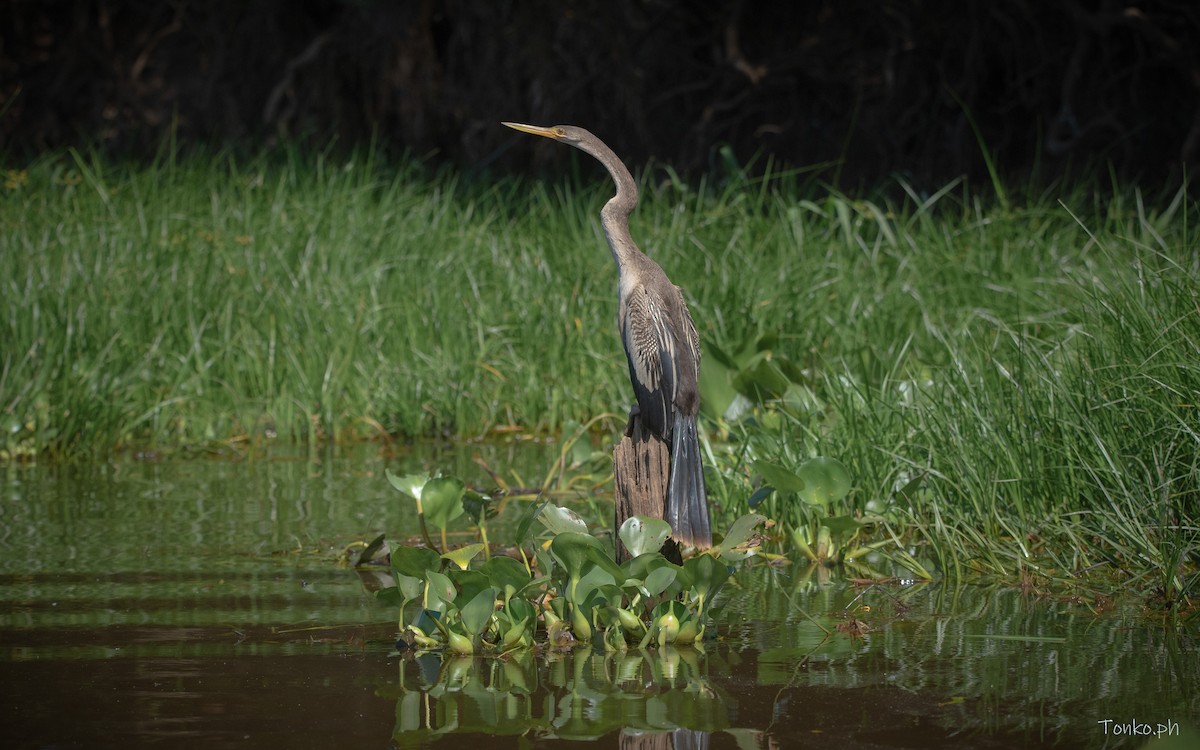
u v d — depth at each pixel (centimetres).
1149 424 812
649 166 1856
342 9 2759
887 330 1271
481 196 1992
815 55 2528
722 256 1452
